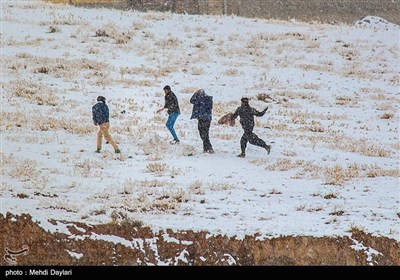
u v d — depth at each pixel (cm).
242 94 11512
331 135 9106
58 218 4356
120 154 7025
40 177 5662
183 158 7062
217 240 4253
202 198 5312
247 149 7819
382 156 7919
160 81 11831
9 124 8131
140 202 5047
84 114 9250
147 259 4081
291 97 11562
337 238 4369
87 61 12569
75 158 6719
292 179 6216
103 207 4759
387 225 4666
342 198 5497
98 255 4056
